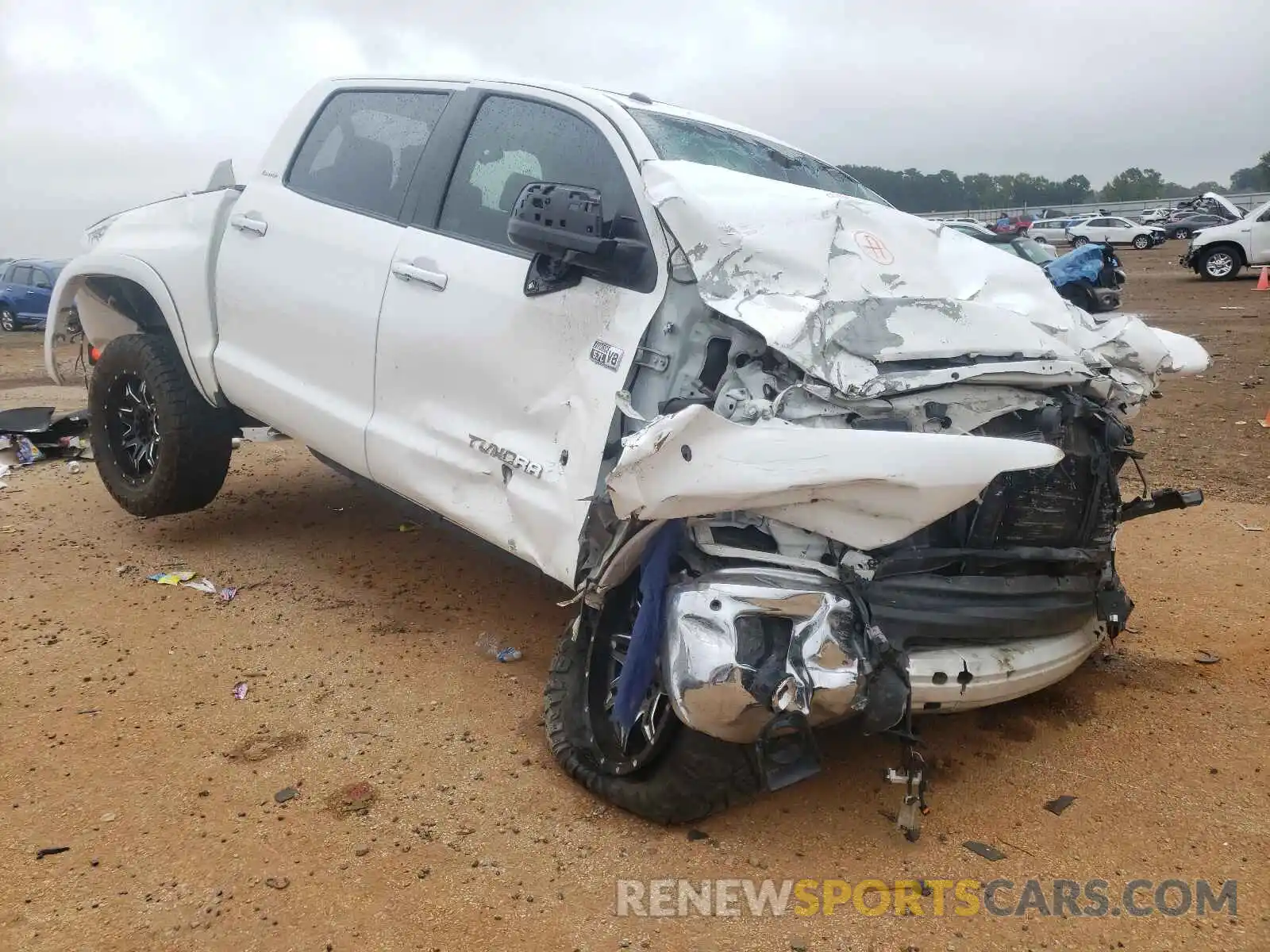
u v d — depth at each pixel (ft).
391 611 14.52
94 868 8.55
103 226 17.92
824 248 9.94
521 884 8.54
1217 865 8.96
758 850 9.12
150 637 13.38
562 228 9.70
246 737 10.84
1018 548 9.48
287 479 21.88
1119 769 10.59
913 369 9.10
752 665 8.00
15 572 15.78
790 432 8.32
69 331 18.17
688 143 11.68
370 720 11.28
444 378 11.67
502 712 11.53
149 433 16.79
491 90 12.47
